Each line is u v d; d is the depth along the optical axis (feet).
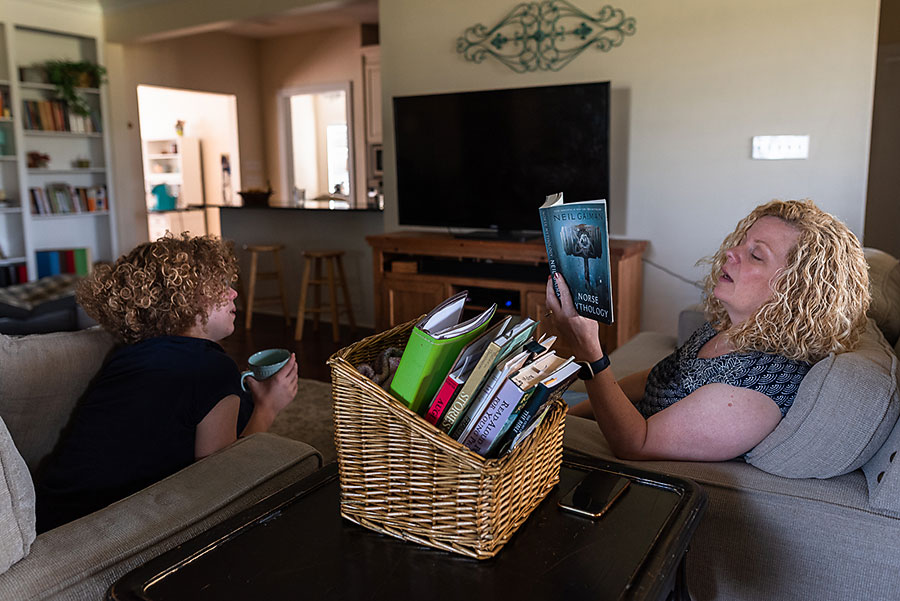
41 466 4.70
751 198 11.81
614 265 11.48
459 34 14.03
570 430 4.86
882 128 18.10
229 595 2.64
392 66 14.90
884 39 17.57
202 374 4.27
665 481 3.58
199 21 18.13
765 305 4.05
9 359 4.51
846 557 3.69
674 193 12.44
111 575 3.10
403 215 14.43
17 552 2.99
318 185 31.65
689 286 12.55
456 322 3.10
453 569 2.78
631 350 8.71
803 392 3.82
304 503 3.37
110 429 4.12
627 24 12.36
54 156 19.27
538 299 12.65
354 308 17.75
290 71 25.07
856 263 4.02
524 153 12.85
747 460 4.17
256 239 18.94
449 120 13.48
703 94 11.93
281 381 5.25
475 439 2.88
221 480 3.81
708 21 11.71
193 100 26.35
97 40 19.77
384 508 3.03
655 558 2.84
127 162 20.80
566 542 2.97
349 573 2.77
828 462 3.81
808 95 11.12
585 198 12.43
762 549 3.89
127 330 4.55
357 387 2.93
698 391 4.15
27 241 18.25
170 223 26.22
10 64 17.52
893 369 3.87
